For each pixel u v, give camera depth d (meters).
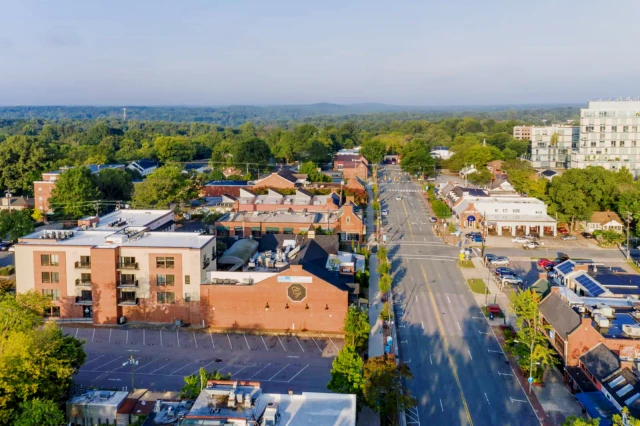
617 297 86.81
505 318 94.50
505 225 153.25
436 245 142.00
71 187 157.50
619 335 72.12
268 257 104.12
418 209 185.88
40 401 57.38
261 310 90.38
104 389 68.12
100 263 91.50
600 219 154.50
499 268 119.50
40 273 93.62
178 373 75.38
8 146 199.88
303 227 135.88
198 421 48.19
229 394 51.72
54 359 62.03
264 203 155.12
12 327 65.62
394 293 106.81
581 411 66.19
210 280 92.75
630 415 56.19
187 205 172.25
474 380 73.81
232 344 85.19
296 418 50.28
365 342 84.31
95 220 111.94
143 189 156.25
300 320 89.88
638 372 64.06
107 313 92.25
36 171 197.00
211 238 98.31
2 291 93.69
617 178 168.62
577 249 139.88
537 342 75.62
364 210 180.88
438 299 103.94
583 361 69.75
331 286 88.88
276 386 71.38
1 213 139.12
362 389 63.00
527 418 64.75
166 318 92.75
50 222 165.12
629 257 131.00
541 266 123.44
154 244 94.44
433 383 72.88
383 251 121.38
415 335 87.94
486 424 63.44
